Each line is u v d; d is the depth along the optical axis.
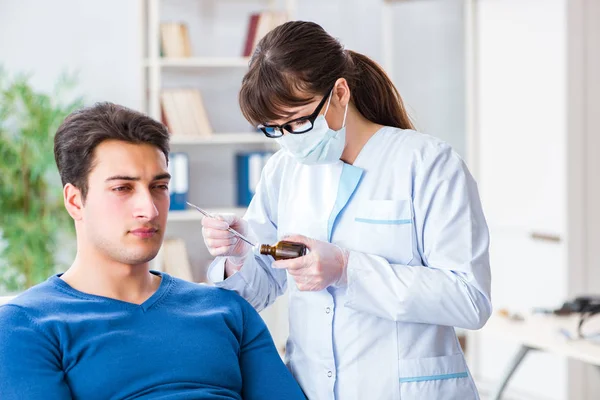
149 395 1.66
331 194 1.84
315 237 1.84
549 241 4.11
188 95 4.48
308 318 1.84
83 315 1.68
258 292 1.95
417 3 4.89
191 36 4.78
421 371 1.77
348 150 1.85
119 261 1.73
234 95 4.87
